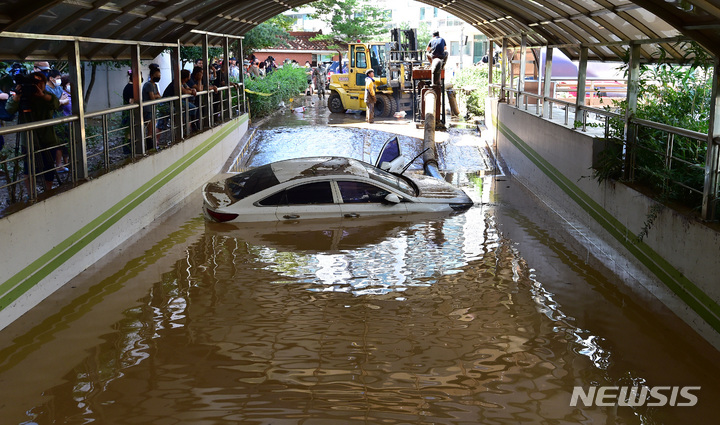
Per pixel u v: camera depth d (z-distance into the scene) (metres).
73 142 8.06
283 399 4.81
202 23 13.16
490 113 19.12
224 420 4.53
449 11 19.06
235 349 5.62
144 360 5.44
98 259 8.12
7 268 6.16
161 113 13.55
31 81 8.84
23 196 7.54
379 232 8.98
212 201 9.52
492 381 5.13
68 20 7.92
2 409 4.69
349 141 17.77
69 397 4.86
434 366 5.35
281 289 6.97
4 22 6.62
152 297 6.82
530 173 13.19
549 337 5.96
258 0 14.85
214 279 7.29
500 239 8.91
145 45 11.23
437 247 8.41
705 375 5.32
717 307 5.78
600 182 8.91
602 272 7.83
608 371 5.36
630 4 7.95
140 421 4.53
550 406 4.78
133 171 9.35
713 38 6.04
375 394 4.89
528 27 13.20
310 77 35.72
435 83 19.78
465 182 13.39
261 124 21.16
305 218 9.47
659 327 6.27
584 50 10.97
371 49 23.62
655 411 4.74
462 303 6.68
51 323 6.21
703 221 6.20
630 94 8.41
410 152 16.42
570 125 11.25
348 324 6.13
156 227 9.63
